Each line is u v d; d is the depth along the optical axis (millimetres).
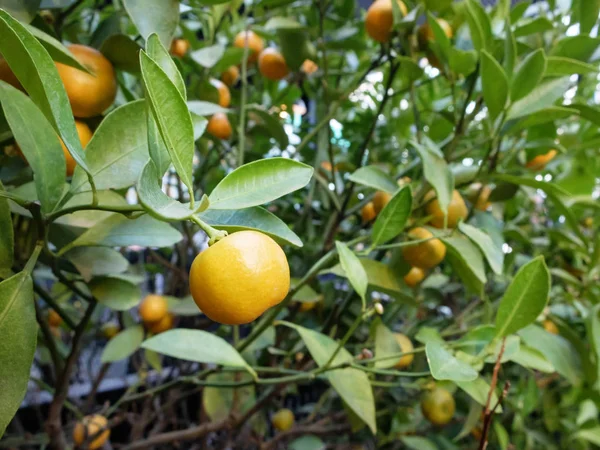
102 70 245
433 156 300
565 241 469
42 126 197
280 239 176
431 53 370
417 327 544
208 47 377
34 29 194
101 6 452
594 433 456
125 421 603
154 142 158
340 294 529
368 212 426
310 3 519
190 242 516
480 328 260
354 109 645
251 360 423
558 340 354
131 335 404
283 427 528
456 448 541
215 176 555
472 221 397
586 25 343
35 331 172
